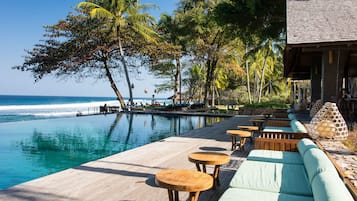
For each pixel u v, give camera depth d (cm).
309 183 289
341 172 309
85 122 1572
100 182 419
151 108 2344
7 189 387
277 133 545
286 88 3769
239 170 344
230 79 3850
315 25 780
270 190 278
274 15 1126
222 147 702
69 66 1983
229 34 1502
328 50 760
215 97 3872
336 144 496
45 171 620
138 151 647
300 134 534
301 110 1492
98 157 759
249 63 3412
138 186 402
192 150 662
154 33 2220
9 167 652
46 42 2050
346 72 1411
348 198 189
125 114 1992
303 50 761
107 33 2072
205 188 274
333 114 539
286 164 378
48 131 1234
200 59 2473
